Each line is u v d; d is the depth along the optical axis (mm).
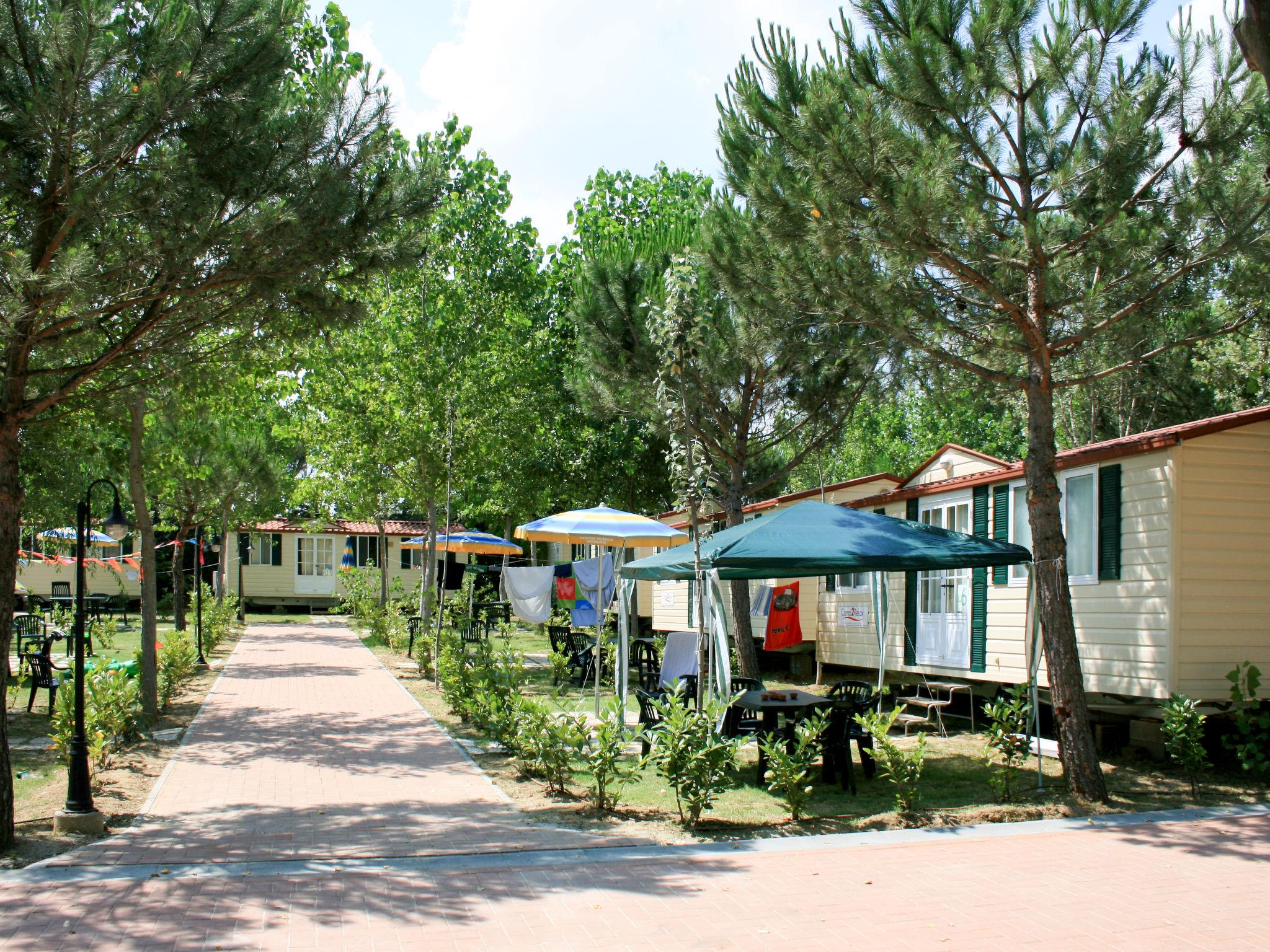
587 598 22062
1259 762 8602
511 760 9578
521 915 5137
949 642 13141
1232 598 9664
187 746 10047
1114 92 8070
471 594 23578
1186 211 7590
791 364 13266
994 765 8852
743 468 14625
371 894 5461
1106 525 10352
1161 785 8781
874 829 7164
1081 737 8172
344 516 28297
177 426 18453
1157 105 7801
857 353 10742
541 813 7523
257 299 7742
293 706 12891
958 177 8430
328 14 11492
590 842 6633
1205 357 16984
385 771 9000
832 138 7832
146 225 6984
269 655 19328
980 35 8023
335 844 6484
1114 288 8227
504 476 26375
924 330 9062
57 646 20750
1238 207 7363
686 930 4957
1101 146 8211
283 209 7090
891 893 5609
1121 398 18094
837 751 8617
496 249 21891
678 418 8883
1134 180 8375
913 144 8039
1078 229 8875
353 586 30094
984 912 5312
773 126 9586
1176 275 7895
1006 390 10719
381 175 7754
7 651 6629
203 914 5094
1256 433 9828
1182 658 9461
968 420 34188
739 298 11078
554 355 26484
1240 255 7672
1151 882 5871
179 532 21078
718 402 14586
